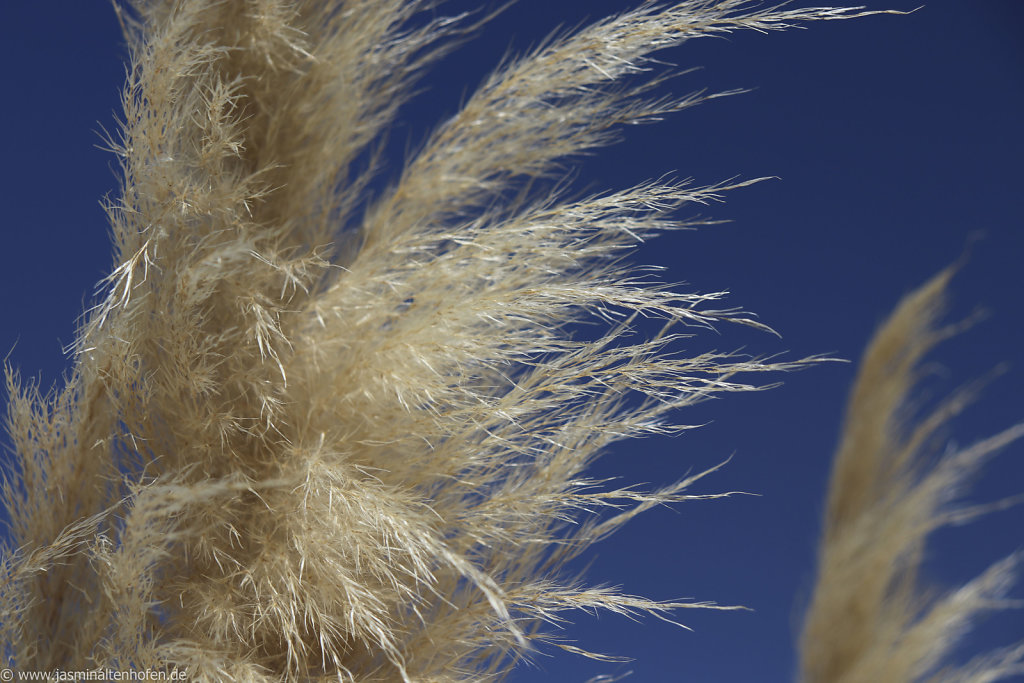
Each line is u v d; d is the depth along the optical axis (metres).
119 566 0.83
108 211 0.86
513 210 0.87
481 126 0.87
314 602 0.83
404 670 0.83
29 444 0.86
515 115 0.87
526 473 0.86
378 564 0.85
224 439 0.85
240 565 0.85
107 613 0.85
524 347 0.86
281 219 0.88
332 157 0.89
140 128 0.85
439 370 0.86
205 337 0.86
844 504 0.69
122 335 0.85
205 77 0.87
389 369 0.85
